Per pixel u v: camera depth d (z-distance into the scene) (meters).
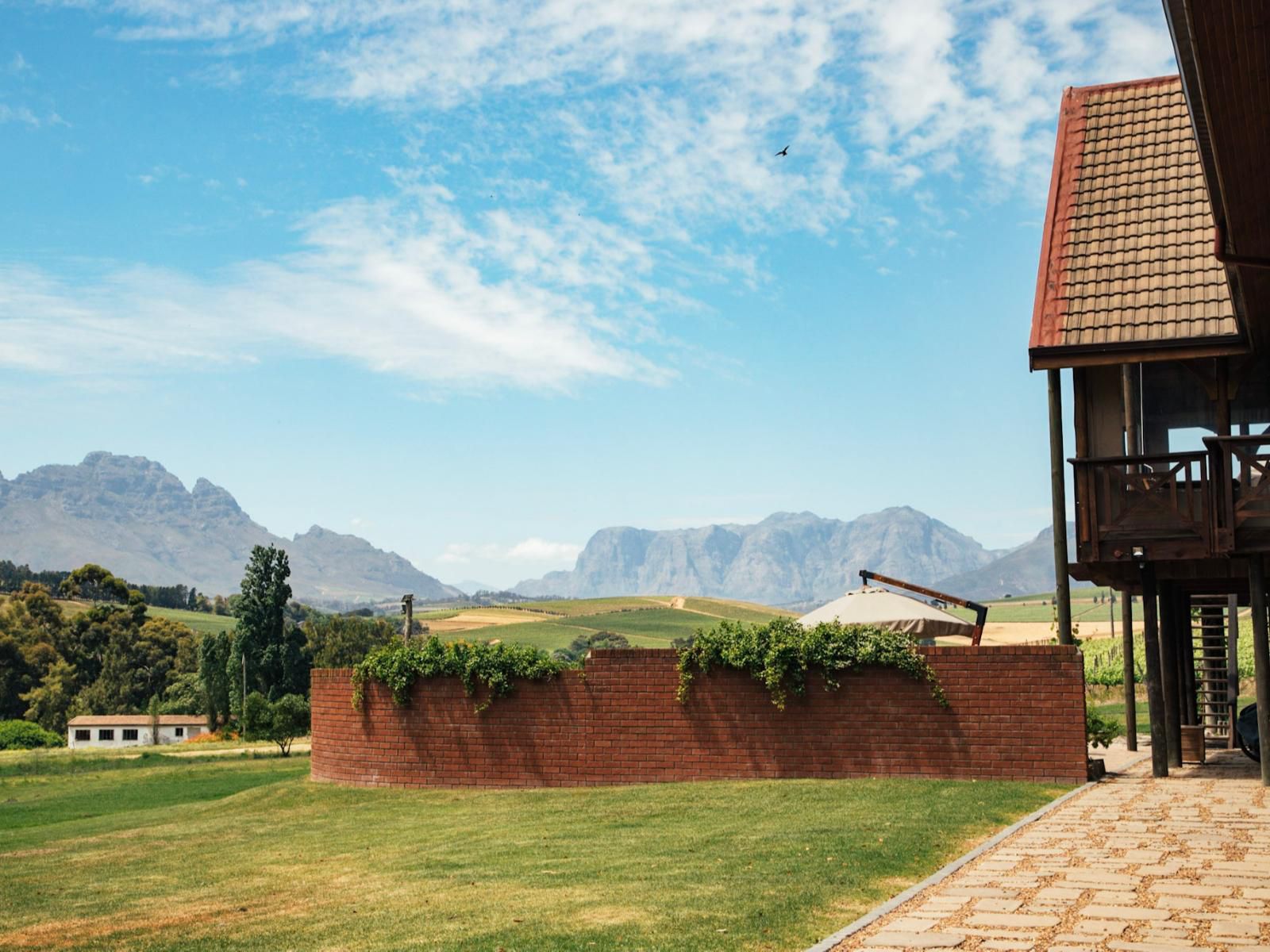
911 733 15.45
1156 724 14.71
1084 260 16.08
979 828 10.95
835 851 10.01
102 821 21.27
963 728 15.18
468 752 18.03
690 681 16.67
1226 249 11.92
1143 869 8.84
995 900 7.98
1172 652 15.99
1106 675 35.53
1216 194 11.09
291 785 20.17
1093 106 18.14
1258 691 13.84
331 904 9.84
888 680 15.65
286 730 52.50
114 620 126.88
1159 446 15.49
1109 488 15.19
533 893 9.33
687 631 181.75
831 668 15.86
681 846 11.09
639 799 14.90
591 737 17.20
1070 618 15.34
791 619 17.44
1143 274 15.65
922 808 12.23
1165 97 17.81
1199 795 12.76
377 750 18.92
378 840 13.70
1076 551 15.07
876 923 7.55
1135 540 14.63
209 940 8.77
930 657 15.45
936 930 7.26
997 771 14.92
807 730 15.99
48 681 115.75
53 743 100.62
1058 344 15.25
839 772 15.77
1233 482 14.41
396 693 18.58
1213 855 9.28
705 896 8.63
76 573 167.00
